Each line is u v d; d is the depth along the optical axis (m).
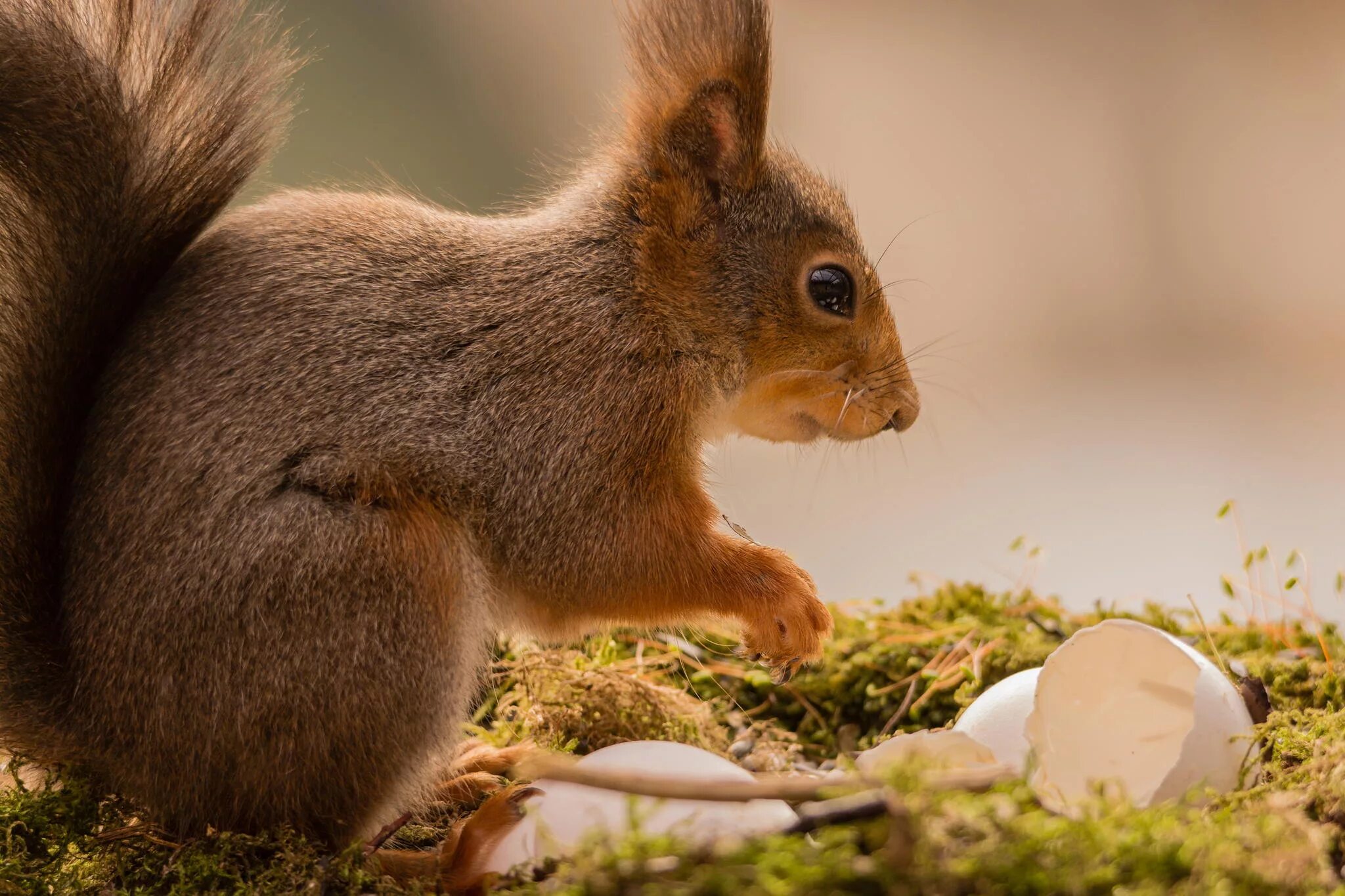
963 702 2.34
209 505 2.28
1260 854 2.24
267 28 2.32
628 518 2.31
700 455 2.33
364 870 2.28
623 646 2.38
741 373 2.33
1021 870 2.23
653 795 2.25
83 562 2.29
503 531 2.31
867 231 4.93
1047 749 2.28
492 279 2.31
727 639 2.38
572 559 2.31
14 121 2.29
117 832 2.29
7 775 2.30
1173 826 2.24
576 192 2.34
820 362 2.34
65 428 2.29
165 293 2.30
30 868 2.28
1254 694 2.30
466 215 2.33
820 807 2.25
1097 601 2.38
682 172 2.33
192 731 2.28
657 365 2.32
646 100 2.34
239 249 2.31
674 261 2.33
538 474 2.31
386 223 2.32
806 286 2.33
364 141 4.26
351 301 2.30
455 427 2.30
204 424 2.29
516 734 2.34
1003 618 2.38
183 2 2.31
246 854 2.28
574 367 2.31
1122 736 2.29
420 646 2.28
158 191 2.30
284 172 3.97
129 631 2.28
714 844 2.24
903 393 2.35
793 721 2.37
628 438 2.31
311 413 2.29
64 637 2.29
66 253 2.29
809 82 5.10
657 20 2.34
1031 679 2.29
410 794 2.29
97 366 2.30
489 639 2.31
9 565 2.29
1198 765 2.28
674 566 2.32
